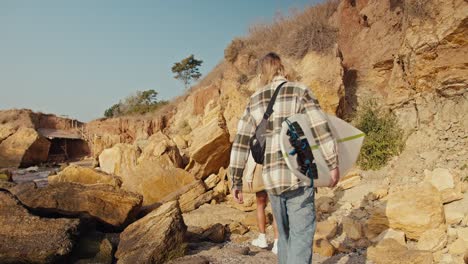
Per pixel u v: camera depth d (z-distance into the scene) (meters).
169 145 9.10
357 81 9.45
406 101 7.38
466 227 4.04
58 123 44.22
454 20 6.38
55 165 30.50
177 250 4.82
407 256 3.77
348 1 11.05
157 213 5.09
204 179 8.29
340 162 3.07
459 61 6.37
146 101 48.66
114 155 11.21
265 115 2.89
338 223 5.18
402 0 8.92
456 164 5.57
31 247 4.94
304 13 12.59
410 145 6.68
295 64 9.68
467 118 6.06
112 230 6.02
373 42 9.70
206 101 20.73
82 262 5.02
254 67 12.27
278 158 2.75
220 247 5.16
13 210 5.44
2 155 30.69
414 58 7.08
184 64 57.44
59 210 5.76
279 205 2.86
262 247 5.00
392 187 5.73
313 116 2.71
